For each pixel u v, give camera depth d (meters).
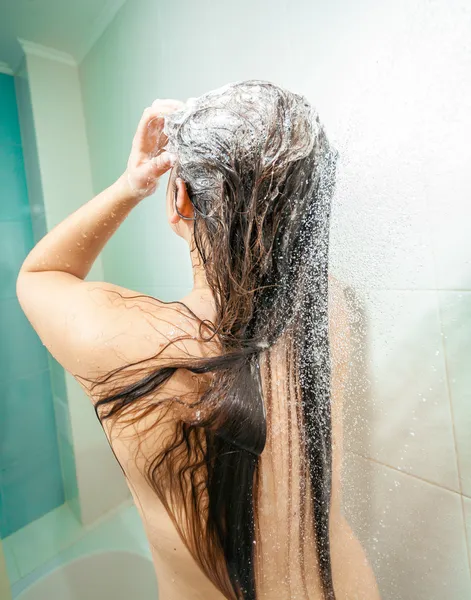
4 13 0.90
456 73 0.33
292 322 0.33
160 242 0.92
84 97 1.14
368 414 0.43
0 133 1.09
